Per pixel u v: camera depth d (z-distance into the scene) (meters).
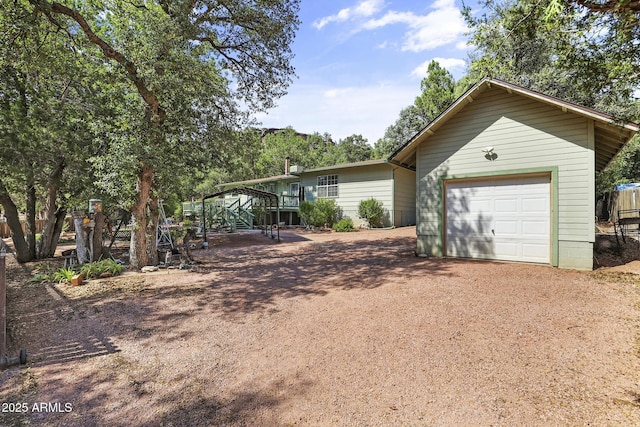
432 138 9.30
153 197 9.30
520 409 2.64
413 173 20.02
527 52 14.62
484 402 2.76
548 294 5.45
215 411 2.86
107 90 8.91
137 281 7.48
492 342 3.82
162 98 7.82
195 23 8.01
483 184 8.62
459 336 4.01
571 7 3.37
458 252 8.98
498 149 8.25
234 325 4.78
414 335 4.11
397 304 5.24
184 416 2.80
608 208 17.39
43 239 11.24
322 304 5.49
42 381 3.39
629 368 3.19
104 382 3.36
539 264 7.79
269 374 3.42
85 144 9.39
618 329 4.07
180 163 9.16
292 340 4.20
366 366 3.46
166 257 9.52
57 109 8.98
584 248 7.16
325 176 20.67
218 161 11.09
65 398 3.10
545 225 7.76
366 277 7.14
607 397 2.75
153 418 2.78
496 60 4.34
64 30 7.81
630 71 3.67
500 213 8.38
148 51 7.15
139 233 8.80
